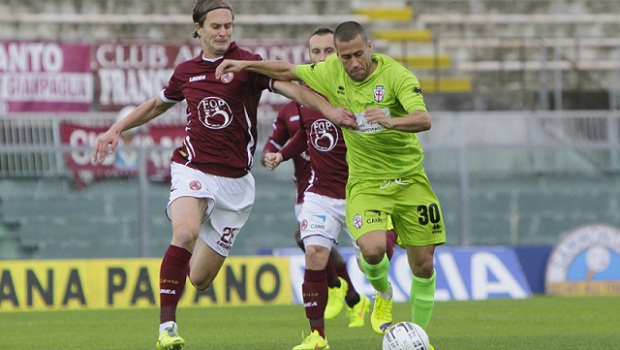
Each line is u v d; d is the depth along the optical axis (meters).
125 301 46.25
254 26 69.75
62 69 58.03
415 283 25.48
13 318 40.03
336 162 28.36
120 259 46.72
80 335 32.66
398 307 44.25
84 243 48.91
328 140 28.31
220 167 24.44
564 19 76.06
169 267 23.19
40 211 48.56
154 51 59.06
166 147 49.56
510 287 51.22
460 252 50.88
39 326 36.12
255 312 42.38
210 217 24.86
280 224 52.22
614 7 77.69
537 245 53.38
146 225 49.34
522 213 54.16
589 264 53.06
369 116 22.20
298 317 39.62
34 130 52.47
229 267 47.28
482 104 66.38
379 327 29.42
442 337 30.95
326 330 33.59
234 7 71.31
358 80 23.34
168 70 59.22
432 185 52.62
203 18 24.03
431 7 75.50
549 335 31.48
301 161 33.56
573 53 73.62
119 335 32.66
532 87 70.38
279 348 27.84
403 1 75.12
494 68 71.44
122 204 49.22
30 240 48.44
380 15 73.94
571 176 54.97
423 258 25.08
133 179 49.31
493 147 53.47
